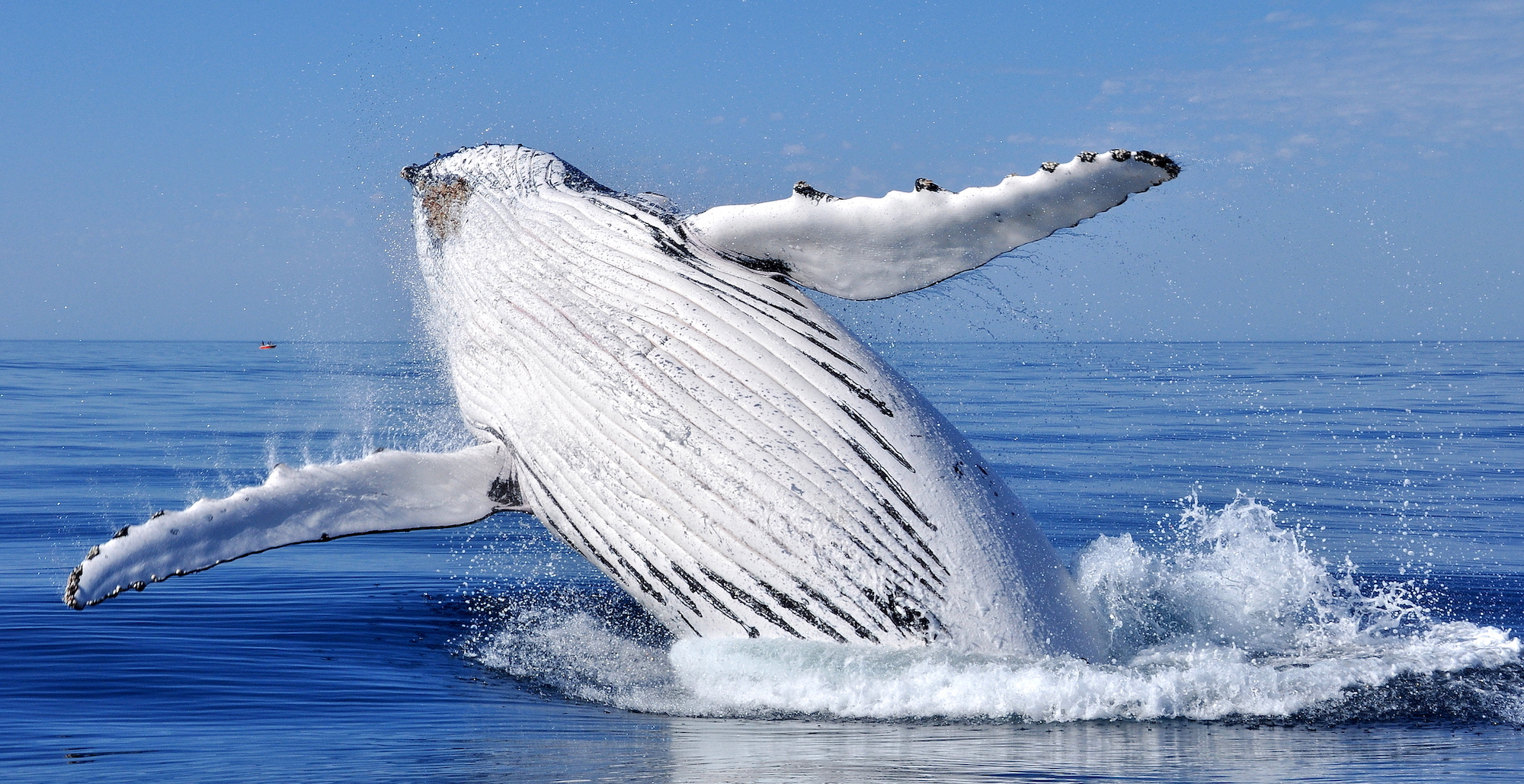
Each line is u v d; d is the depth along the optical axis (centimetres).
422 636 2319
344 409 8569
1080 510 4003
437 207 2266
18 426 7225
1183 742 1438
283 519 2038
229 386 12062
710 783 1255
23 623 2325
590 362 1927
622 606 2606
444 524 2153
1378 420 7756
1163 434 6694
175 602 2606
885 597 1736
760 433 1789
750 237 1845
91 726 1627
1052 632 1772
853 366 1822
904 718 1622
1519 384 12431
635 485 1888
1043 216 1653
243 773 1355
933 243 1744
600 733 1560
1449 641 2002
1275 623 2156
